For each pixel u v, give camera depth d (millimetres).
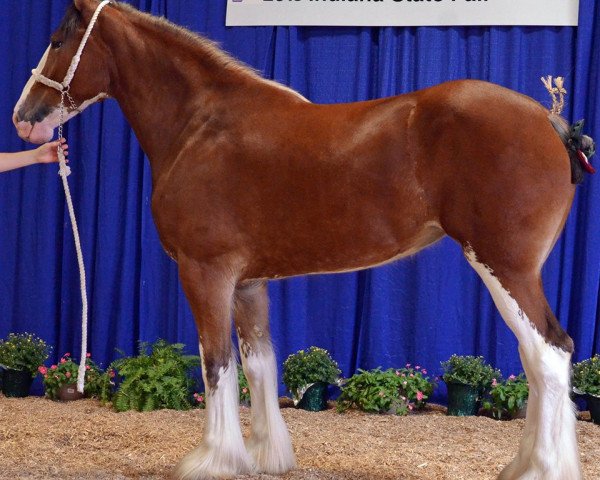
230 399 3033
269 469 3219
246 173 2975
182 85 3219
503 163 2617
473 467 3500
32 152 3381
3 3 5770
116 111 5566
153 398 5023
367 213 2816
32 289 5785
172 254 3164
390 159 2760
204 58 3213
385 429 4469
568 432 2580
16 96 5781
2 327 5867
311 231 2912
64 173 3348
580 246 5078
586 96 5051
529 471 2602
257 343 3318
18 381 5504
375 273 5230
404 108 2797
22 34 5758
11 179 5840
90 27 3236
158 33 3262
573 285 5125
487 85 2752
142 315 5547
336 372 5145
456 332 5230
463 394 4930
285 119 3000
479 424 4629
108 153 5586
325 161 2850
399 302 5309
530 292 2631
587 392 4711
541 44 5121
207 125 3109
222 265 3041
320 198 2865
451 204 2703
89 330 5723
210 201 3008
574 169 2748
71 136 5766
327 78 5391
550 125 2721
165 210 3088
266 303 3348
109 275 5613
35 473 3266
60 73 3277
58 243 5785
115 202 5602
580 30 4996
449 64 5195
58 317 5828
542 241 2652
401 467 3479
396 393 4973
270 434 3266
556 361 2598
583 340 4988
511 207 2613
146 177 5531
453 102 2695
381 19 5246
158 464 3453
